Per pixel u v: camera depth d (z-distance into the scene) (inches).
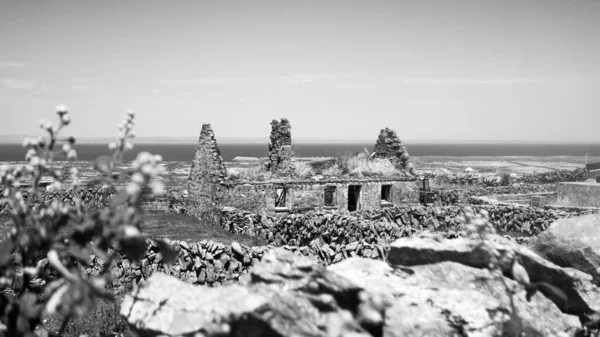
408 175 1529.3
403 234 884.0
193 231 1164.5
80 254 154.9
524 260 264.4
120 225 153.0
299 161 1606.8
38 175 165.2
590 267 295.0
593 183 1381.6
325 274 196.7
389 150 1619.1
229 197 1299.2
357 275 243.8
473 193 1804.9
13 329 167.0
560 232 308.5
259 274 192.9
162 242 170.7
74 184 166.6
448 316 221.8
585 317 261.9
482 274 249.4
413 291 233.6
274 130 1524.4
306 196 1360.7
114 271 596.7
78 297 141.0
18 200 167.3
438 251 255.4
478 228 224.7
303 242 1059.9
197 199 1403.8
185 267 621.9
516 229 1249.4
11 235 163.2
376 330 202.4
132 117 166.1
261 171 1450.5
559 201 1403.8
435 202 1599.4
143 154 152.7
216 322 166.4
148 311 191.6
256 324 163.8
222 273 622.2
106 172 161.6
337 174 1471.5
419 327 211.0
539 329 230.2
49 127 162.7
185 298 190.5
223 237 1099.3
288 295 181.9
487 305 230.8
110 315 468.4
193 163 1439.5
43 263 390.6
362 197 1427.2
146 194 155.6
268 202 1334.9
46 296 153.9
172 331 178.5
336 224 1006.4
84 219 158.9
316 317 175.9
